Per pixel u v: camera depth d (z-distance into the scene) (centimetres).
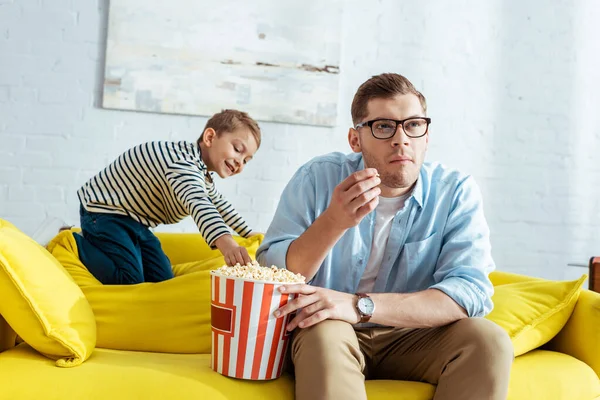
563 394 149
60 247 182
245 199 306
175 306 158
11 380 121
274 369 128
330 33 313
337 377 120
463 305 141
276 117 307
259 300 123
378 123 146
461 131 329
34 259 134
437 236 156
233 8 302
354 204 131
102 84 292
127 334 154
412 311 137
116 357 140
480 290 145
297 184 157
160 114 297
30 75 286
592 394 154
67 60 289
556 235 338
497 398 126
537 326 163
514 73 335
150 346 155
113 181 195
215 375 127
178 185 184
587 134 343
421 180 156
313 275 142
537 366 153
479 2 332
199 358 147
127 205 195
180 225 299
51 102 288
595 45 344
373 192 131
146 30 293
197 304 159
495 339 130
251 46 304
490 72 333
